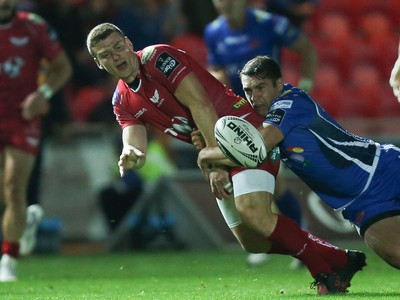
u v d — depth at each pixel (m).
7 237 32.31
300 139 21.86
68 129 47.78
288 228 22.19
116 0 54.59
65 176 48.00
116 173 47.50
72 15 51.06
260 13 35.88
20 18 33.19
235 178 22.62
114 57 22.19
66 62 33.81
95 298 22.75
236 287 26.08
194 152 49.19
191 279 30.12
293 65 60.06
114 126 48.62
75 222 48.03
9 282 30.25
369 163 22.03
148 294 23.64
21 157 32.62
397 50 65.06
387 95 62.75
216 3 35.84
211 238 45.00
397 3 68.38
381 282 27.28
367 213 21.91
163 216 45.69
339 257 22.22
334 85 61.69
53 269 36.41
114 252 46.09
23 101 33.00
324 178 22.11
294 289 24.75
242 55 35.84
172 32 55.25
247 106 23.39
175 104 22.86
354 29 66.25
